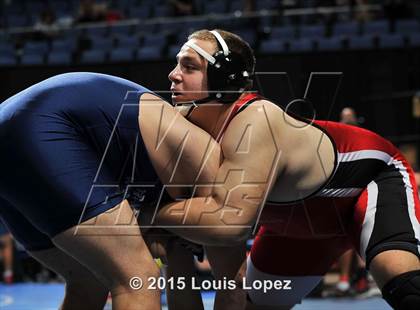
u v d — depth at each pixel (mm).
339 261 6938
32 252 2986
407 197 2910
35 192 2451
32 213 2502
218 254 2938
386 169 3033
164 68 5707
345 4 11852
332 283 7492
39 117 2480
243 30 10492
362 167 2938
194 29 10539
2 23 13312
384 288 2688
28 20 13305
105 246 2436
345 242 3232
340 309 6082
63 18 12875
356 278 7016
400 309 2635
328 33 10602
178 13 12273
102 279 2500
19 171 2461
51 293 7535
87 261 2480
